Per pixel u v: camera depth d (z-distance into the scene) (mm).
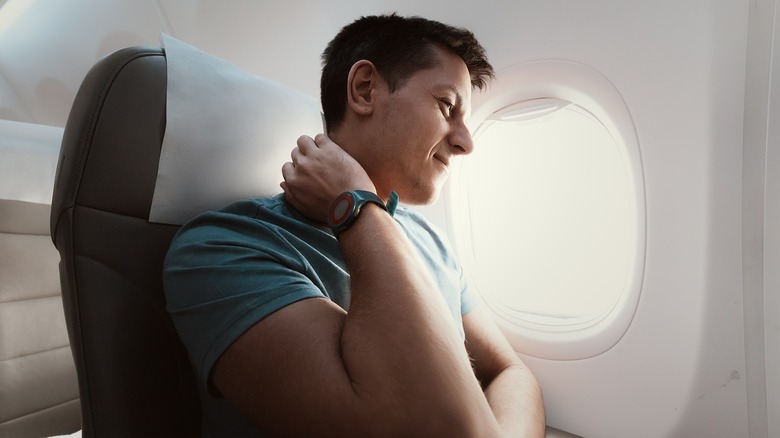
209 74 925
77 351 749
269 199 918
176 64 876
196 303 721
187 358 868
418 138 934
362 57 982
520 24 1343
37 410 1293
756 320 1122
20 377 1265
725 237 1138
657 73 1177
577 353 1400
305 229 872
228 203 910
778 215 1071
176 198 841
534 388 1113
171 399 832
